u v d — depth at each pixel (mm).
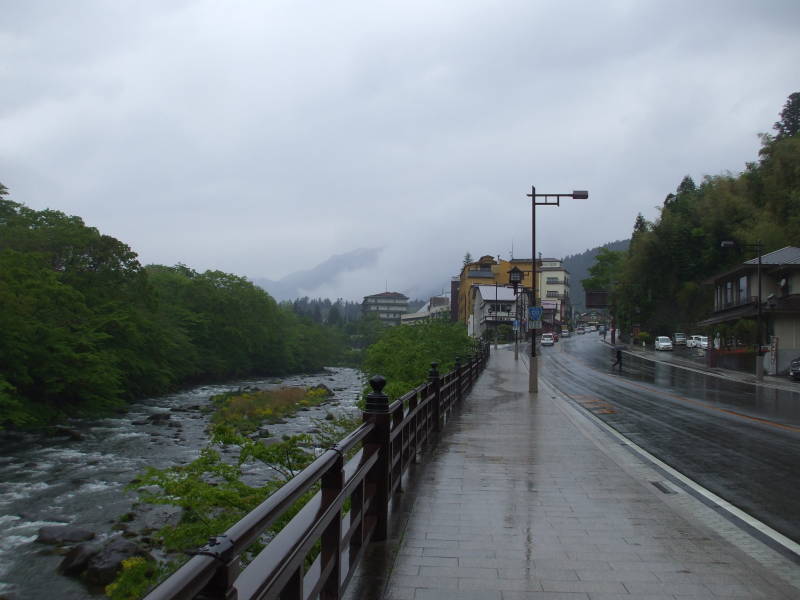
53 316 32344
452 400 16750
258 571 2361
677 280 76188
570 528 5945
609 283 119375
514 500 7020
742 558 5145
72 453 21766
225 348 63562
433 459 9531
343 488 3834
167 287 59281
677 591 4402
